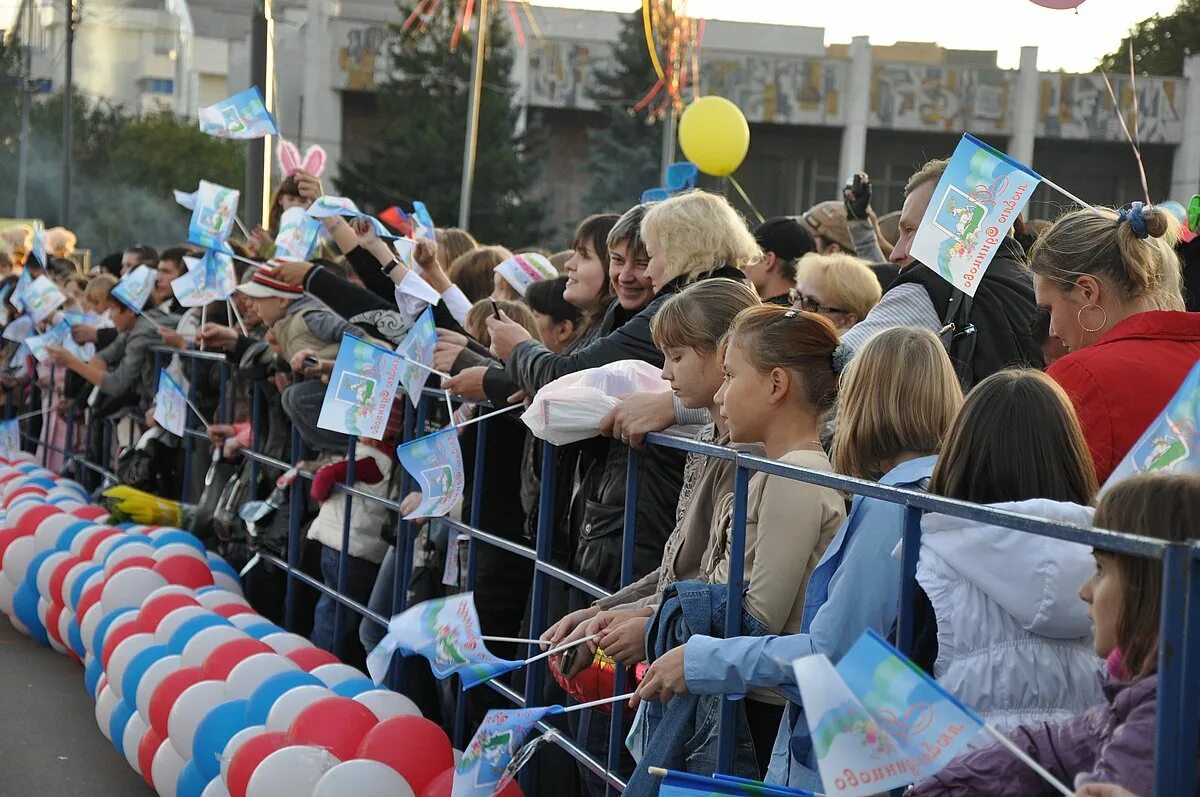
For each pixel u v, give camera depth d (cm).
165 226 2700
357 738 342
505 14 3694
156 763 411
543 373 379
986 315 373
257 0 863
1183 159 3111
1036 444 228
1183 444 225
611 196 3484
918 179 384
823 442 302
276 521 591
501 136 3659
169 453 758
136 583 525
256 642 427
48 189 2730
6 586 648
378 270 514
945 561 221
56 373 959
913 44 3581
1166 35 2947
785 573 265
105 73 2925
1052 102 3359
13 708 541
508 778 285
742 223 388
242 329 661
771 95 3550
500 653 426
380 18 3934
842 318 414
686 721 279
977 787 203
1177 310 300
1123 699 184
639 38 3544
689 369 314
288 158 609
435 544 464
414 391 423
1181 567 163
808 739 247
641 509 349
